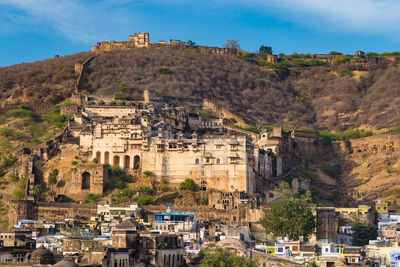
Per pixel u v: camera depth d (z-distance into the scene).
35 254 171.12
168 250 189.50
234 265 197.75
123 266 176.50
